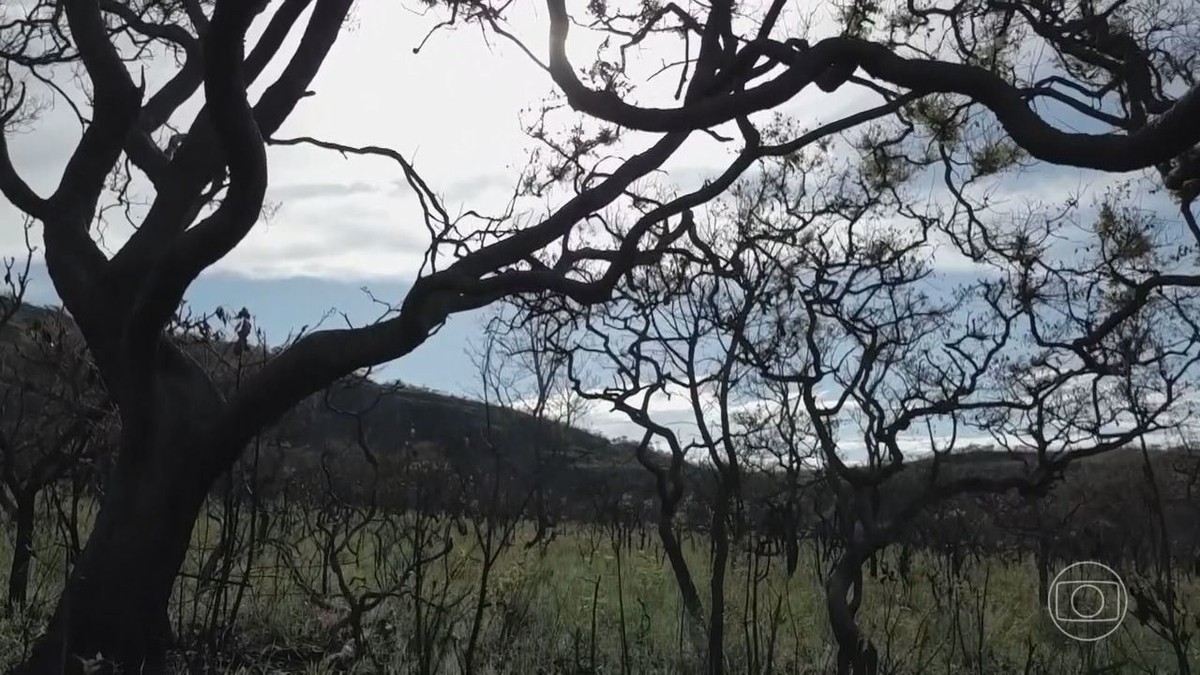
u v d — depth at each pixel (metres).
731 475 5.91
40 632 6.69
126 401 6.08
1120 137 4.77
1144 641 7.95
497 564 8.98
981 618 7.57
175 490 6.09
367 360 6.15
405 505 8.08
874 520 6.99
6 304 8.07
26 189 6.89
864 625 8.27
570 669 6.69
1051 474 6.82
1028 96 6.99
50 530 8.70
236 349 6.67
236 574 7.64
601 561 11.53
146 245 6.57
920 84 5.52
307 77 7.38
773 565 10.45
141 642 6.00
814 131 6.04
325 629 7.50
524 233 6.54
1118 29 7.80
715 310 6.19
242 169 5.57
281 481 9.07
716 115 5.78
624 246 6.17
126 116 6.91
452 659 6.57
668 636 7.83
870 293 7.33
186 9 8.45
